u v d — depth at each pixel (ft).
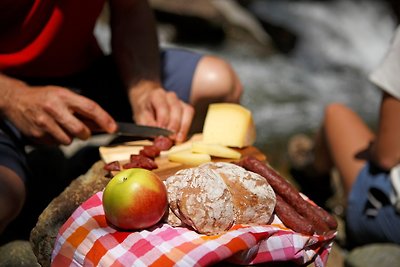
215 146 6.18
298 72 18.52
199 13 18.33
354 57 20.88
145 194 4.74
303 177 11.28
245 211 4.98
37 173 8.01
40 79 7.60
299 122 14.38
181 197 4.87
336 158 9.21
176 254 4.59
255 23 20.20
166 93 7.20
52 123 6.31
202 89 7.91
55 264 5.04
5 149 6.22
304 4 22.38
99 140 9.27
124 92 8.07
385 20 22.77
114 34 7.96
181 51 8.43
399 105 7.44
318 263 5.21
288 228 5.14
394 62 7.43
